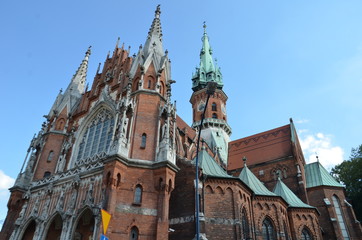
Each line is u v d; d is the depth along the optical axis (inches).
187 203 1289.4
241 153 2758.4
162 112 1405.0
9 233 1441.9
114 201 1098.1
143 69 1525.6
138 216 1111.0
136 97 1438.2
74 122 1797.5
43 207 1398.9
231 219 1305.4
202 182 1348.4
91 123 1653.5
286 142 2566.4
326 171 2390.5
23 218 1449.3
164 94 1545.3
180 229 1239.5
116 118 1333.7
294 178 2288.4
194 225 1210.6
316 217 1815.9
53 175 1485.0
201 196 1291.8
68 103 1904.5
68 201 1307.8
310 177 2362.2
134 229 1093.1
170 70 1641.2
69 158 1582.2
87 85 1942.7
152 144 1311.5
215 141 2797.7
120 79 1711.4
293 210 1743.4
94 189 1223.5
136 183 1181.1
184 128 2171.5
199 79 3440.0
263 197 1599.4
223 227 1274.6
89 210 1198.3
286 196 1860.2
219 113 3225.9
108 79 1784.0
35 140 1745.8
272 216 1568.7
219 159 2539.4
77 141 1626.5
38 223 1330.0
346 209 2135.8
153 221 1119.0
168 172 1210.6
